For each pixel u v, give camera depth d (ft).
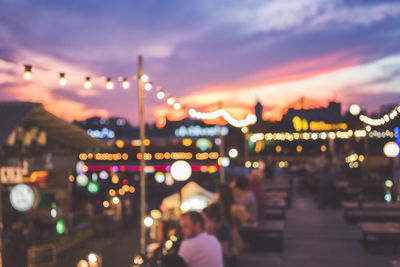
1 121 35.06
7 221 44.01
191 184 42.01
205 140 99.91
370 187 58.23
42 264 41.06
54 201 50.42
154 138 102.37
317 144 116.37
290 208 55.26
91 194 78.23
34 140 45.52
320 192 53.57
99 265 27.96
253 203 31.94
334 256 30.81
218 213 19.48
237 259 28.84
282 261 29.55
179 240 19.51
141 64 34.50
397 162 74.54
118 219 64.49
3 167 39.73
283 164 115.96
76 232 49.14
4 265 38.47
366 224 33.55
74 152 53.98
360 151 82.43
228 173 94.17
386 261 29.04
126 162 103.76
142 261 17.16
